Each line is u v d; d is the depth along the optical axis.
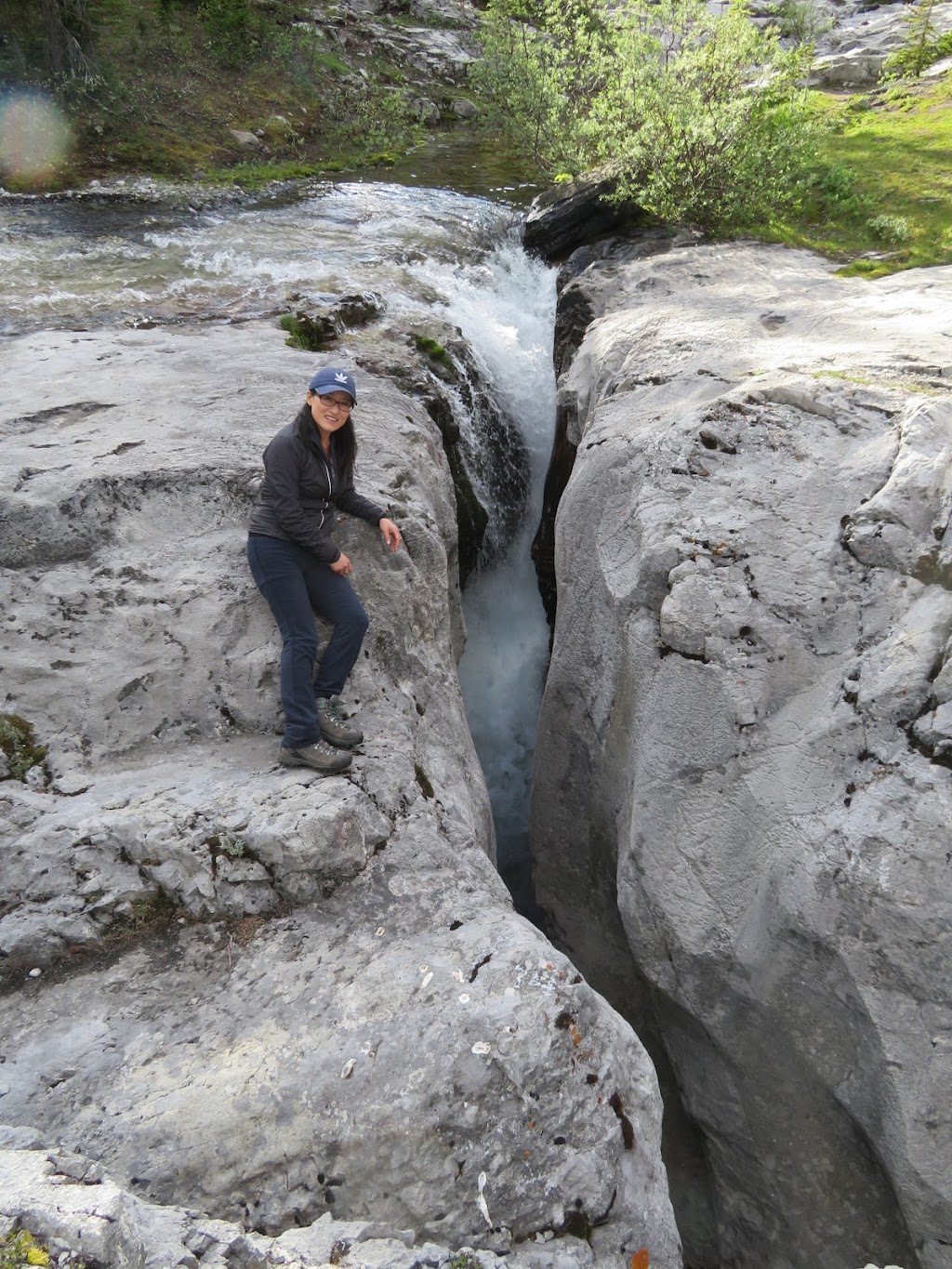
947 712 3.97
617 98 11.76
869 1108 4.04
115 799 3.77
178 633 4.44
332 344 9.04
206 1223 2.46
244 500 5.05
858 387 5.37
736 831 4.47
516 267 12.60
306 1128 2.79
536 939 3.35
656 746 4.83
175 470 5.09
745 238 10.79
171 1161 2.71
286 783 3.87
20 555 4.71
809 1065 4.34
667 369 6.69
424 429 6.85
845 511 4.76
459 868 3.77
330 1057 2.95
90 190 14.80
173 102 17.64
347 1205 2.74
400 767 4.14
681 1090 5.16
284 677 3.96
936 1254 3.89
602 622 5.59
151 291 10.14
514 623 9.55
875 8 25.41
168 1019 3.12
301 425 4.05
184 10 19.88
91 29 17.20
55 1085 2.90
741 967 4.43
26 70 16.33
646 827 4.82
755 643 4.61
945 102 14.91
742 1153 4.84
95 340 7.80
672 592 4.80
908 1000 3.85
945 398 5.02
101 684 4.27
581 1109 2.92
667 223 11.68
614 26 12.58
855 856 3.96
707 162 10.82
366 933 3.42
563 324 10.09
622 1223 2.84
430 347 9.25
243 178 16.19
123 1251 2.11
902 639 4.25
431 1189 2.76
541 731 6.47
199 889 3.48
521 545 9.93
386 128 19.61
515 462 9.93
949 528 4.36
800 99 11.35
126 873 3.52
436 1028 3.00
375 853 3.75
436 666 5.23
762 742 4.47
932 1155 3.77
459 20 24.91
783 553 4.76
